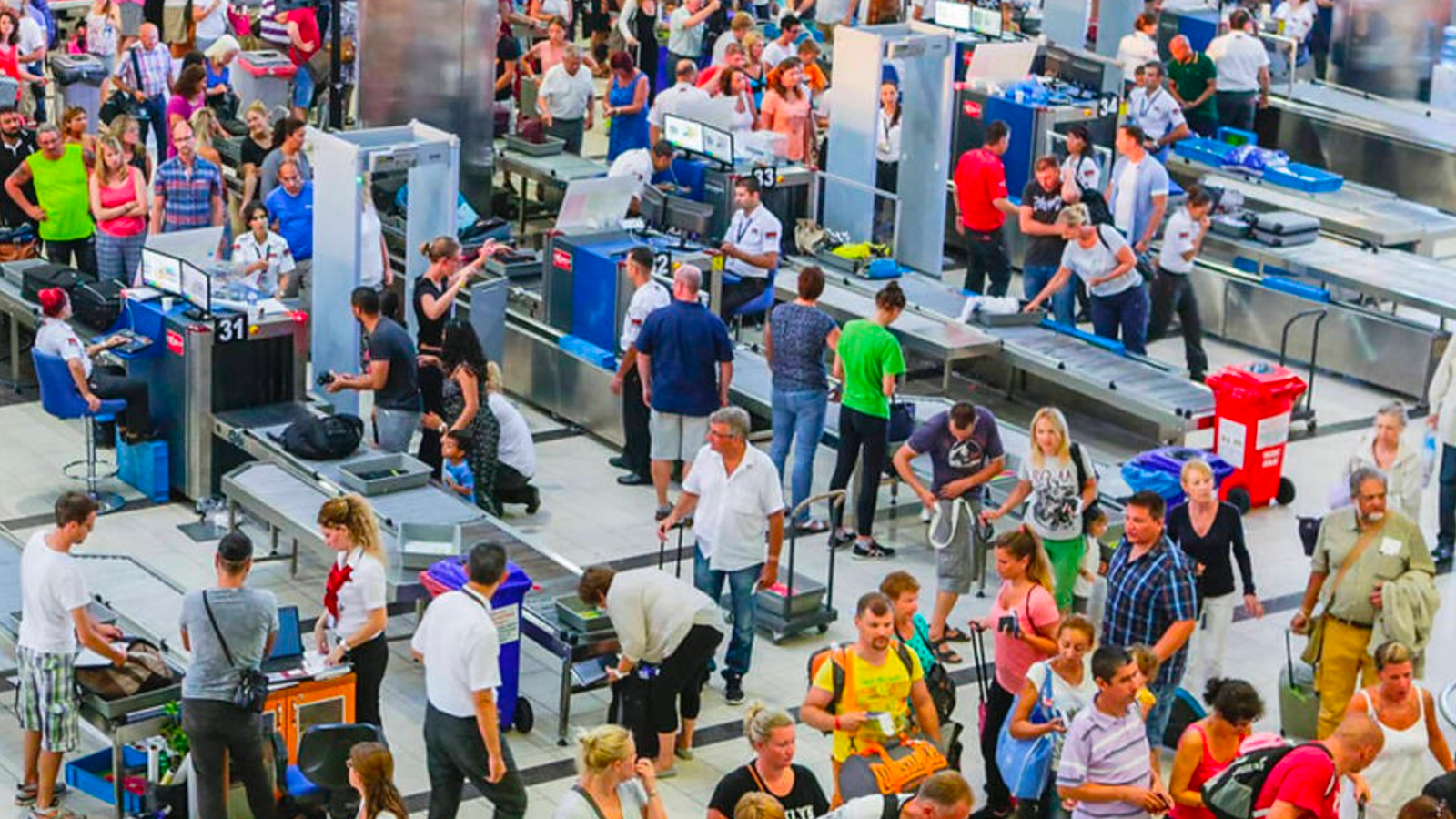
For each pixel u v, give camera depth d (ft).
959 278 101.04
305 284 82.99
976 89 101.91
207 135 89.10
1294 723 58.85
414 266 79.92
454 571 57.41
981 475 62.23
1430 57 120.37
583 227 84.43
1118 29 126.00
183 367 70.90
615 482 75.92
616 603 54.70
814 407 70.38
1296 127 116.26
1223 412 74.69
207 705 49.24
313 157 77.71
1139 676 47.55
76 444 77.30
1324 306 89.35
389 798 45.42
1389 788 50.52
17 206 86.12
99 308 75.41
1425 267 91.61
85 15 129.08
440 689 50.06
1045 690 50.14
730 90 103.55
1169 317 86.38
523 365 82.58
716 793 46.21
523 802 50.98
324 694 53.26
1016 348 80.59
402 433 71.15
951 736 51.78
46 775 52.13
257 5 121.70
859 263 89.45
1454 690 58.75
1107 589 54.70
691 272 70.38
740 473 58.54
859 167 94.63
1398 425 62.39
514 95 114.01
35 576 51.06
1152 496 53.36
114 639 52.85
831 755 56.44
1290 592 68.64
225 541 49.55
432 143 78.07
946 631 63.72
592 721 58.95
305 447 68.08
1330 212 99.14
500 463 71.20
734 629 59.67
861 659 49.11
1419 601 55.72
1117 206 89.04
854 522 72.38
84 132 86.69
